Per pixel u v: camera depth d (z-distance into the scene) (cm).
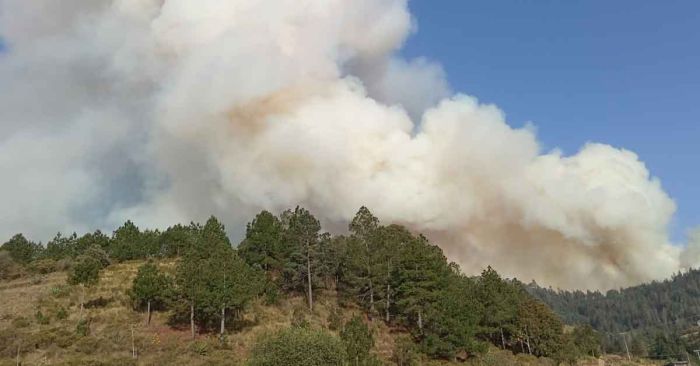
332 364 5294
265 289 8588
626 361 14212
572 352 9931
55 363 5553
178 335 6925
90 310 7506
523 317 9600
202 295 6856
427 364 7131
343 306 9175
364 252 9275
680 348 19062
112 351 6150
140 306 7762
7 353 5819
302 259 8950
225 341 6738
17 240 11350
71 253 11319
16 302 7825
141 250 10919
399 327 8594
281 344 5334
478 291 9406
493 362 7862
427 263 8388
